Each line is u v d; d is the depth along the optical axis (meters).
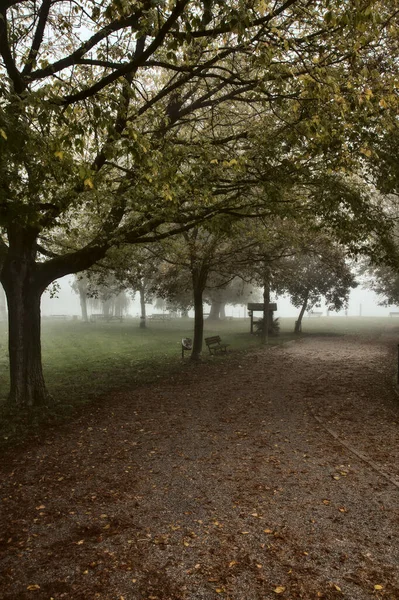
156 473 7.32
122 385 14.84
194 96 13.33
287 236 17.70
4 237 13.91
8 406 11.77
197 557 4.80
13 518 5.89
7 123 5.50
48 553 4.99
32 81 7.67
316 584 4.28
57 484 7.02
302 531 5.27
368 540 5.03
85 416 11.12
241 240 19.38
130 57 8.50
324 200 11.32
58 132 7.22
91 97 6.73
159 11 5.91
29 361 12.17
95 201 10.95
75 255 12.63
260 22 6.43
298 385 13.97
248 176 11.52
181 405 11.98
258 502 6.09
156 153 7.59
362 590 4.17
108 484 6.95
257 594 4.16
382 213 13.30
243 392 13.31
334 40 7.79
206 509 5.95
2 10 6.57
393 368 16.44
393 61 9.16
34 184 7.94
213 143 10.47
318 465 7.39
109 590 4.29
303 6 7.67
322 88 7.36
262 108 11.98
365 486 6.49
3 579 4.52
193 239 18.73
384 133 9.84
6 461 8.14
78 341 29.22
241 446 8.52
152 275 23.84
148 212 11.90
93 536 5.34
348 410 10.81
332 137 8.59
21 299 12.05
